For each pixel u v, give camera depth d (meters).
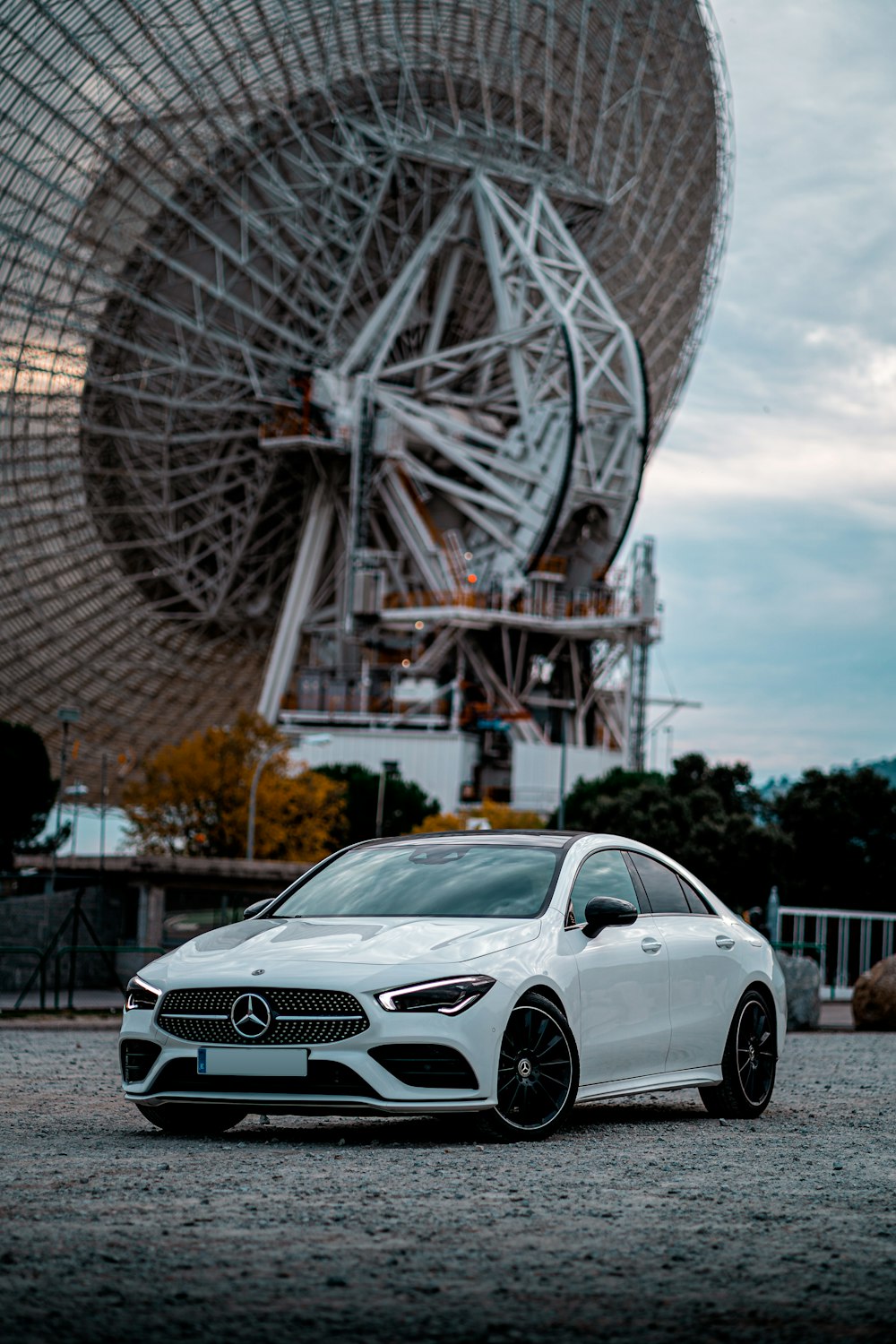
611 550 69.94
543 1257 6.12
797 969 28.89
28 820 82.38
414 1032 9.34
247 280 67.12
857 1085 15.25
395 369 69.06
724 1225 6.83
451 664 74.81
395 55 65.56
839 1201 7.55
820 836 75.88
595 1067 10.39
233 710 92.62
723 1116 11.90
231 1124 10.46
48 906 45.09
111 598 79.88
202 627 84.56
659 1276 5.84
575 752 74.44
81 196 61.00
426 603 70.38
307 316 68.44
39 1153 8.89
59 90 57.44
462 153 68.38
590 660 77.19
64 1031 24.56
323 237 67.12
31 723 89.12
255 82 62.44
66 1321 5.07
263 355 68.00
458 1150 9.17
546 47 67.06
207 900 54.22
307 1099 9.34
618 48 67.94
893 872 75.94
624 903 10.55
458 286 71.75
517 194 70.88
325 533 74.00
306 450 70.38
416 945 9.84
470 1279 5.75
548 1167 8.48
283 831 72.81
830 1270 5.98
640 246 73.94
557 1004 10.13
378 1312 5.28
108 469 71.56
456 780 72.56
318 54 63.31
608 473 68.50
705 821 69.44
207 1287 5.56
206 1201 7.20
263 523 77.75
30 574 76.25
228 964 9.84
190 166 62.78
